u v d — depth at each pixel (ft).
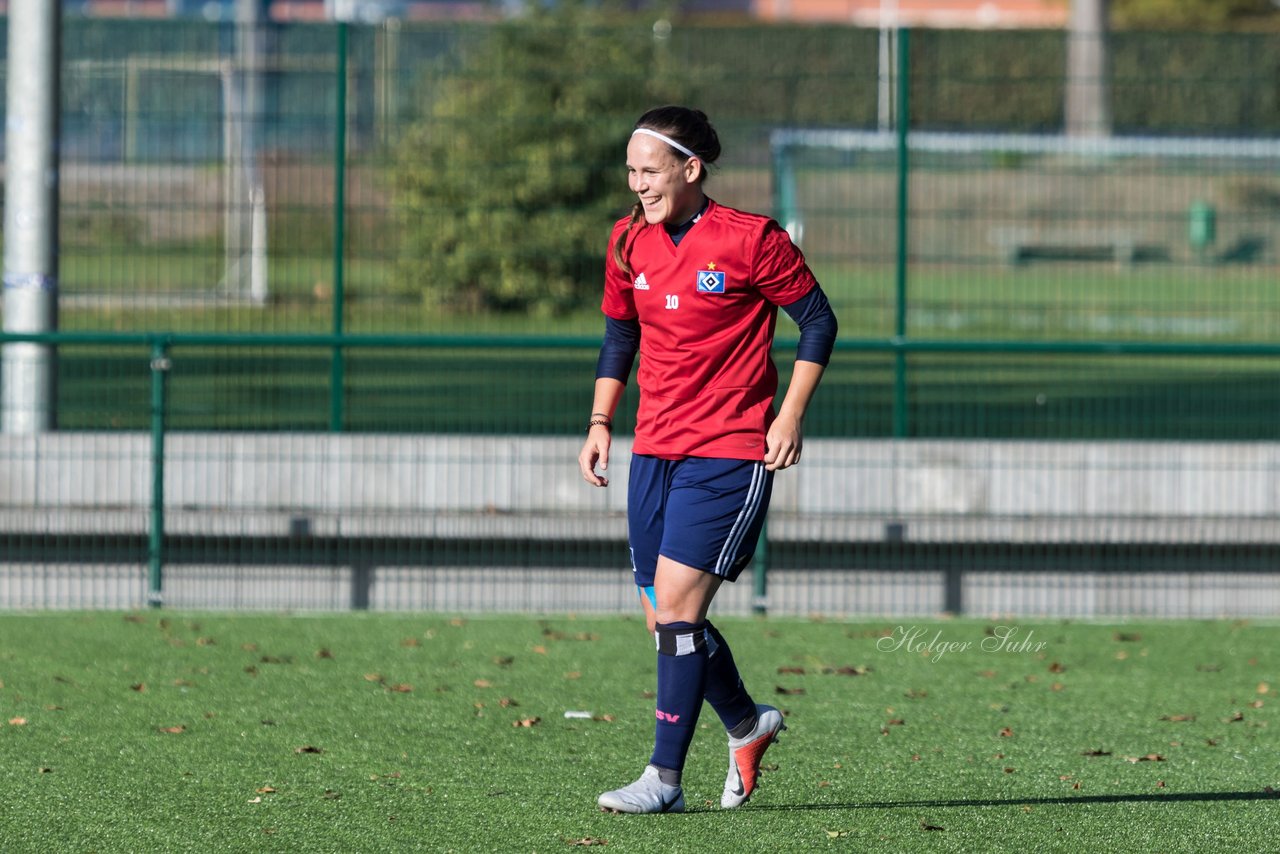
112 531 98.63
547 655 86.94
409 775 62.54
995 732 71.20
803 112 133.90
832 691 79.30
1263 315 172.96
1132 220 122.83
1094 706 76.69
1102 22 365.61
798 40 127.95
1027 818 57.47
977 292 172.55
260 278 124.67
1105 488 102.01
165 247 124.47
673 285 54.03
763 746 57.72
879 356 130.11
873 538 98.99
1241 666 86.48
